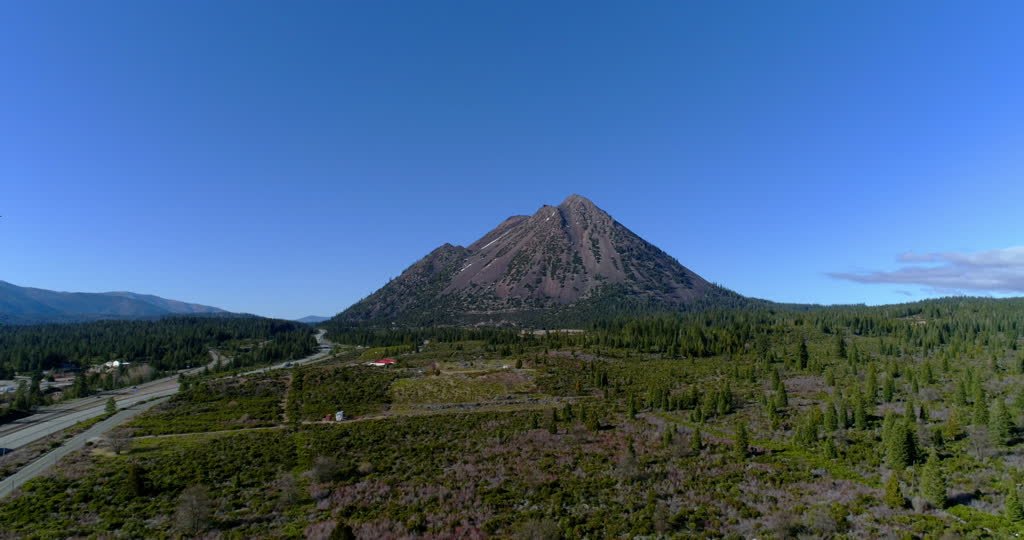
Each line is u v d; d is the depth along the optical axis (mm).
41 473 74062
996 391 96938
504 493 58438
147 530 51219
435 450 80875
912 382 102812
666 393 111500
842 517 47500
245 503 58938
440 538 46156
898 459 62906
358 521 51562
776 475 62594
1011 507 46781
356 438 90562
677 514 49938
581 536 46250
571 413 101938
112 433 97125
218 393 136500
